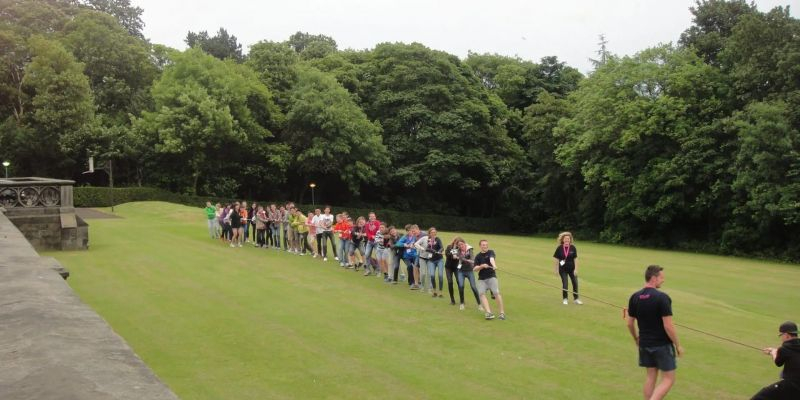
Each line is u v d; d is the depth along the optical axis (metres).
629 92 48.66
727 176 43.66
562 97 69.75
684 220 49.62
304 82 56.75
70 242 24.36
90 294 16.62
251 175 57.41
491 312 15.70
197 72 52.81
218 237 30.73
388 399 9.53
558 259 17.02
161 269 20.89
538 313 15.77
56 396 2.86
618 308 16.42
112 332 4.06
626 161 49.28
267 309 15.51
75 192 47.25
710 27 53.78
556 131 54.81
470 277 16.05
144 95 59.97
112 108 58.91
